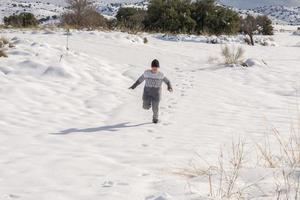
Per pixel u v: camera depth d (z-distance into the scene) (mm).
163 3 36219
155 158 6727
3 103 9930
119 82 13945
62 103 10664
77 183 5414
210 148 7418
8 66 13164
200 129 8992
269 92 13789
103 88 12781
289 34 48688
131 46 22922
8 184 5355
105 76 14234
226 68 18188
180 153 7082
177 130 8875
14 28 29062
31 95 10945
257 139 8125
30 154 6742
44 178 5613
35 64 13461
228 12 36812
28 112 9570
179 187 4996
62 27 30172
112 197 4848
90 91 12266
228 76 16406
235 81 15508
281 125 9469
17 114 9297
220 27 36344
